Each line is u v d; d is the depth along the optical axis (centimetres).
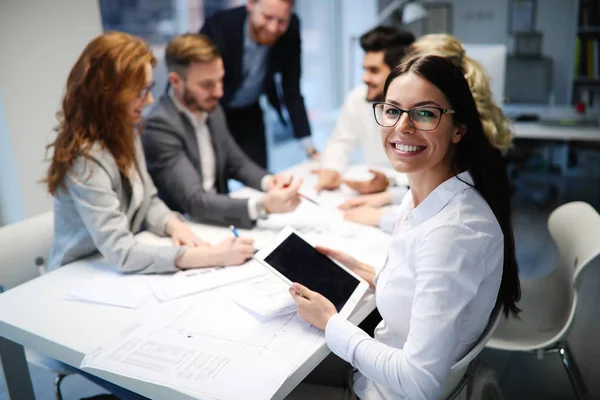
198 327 119
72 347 114
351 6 543
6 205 262
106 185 154
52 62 257
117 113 156
